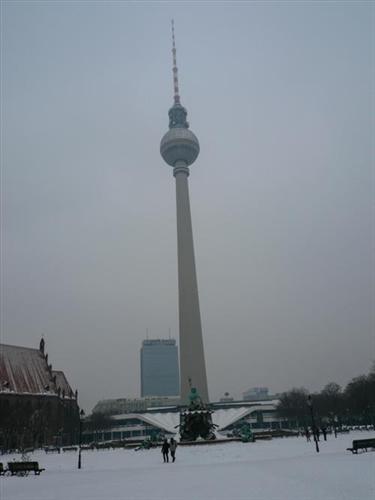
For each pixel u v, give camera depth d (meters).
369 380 159.38
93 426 173.12
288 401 186.50
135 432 180.12
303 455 48.16
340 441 71.19
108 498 24.84
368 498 21.31
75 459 71.00
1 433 132.75
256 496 23.03
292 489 24.59
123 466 50.28
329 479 27.62
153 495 25.09
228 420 178.62
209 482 29.44
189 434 79.25
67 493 27.91
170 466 45.25
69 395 170.00
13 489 31.75
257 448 64.31
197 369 186.25
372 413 148.62
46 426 144.12
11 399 141.00
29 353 162.88
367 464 34.59
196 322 193.62
